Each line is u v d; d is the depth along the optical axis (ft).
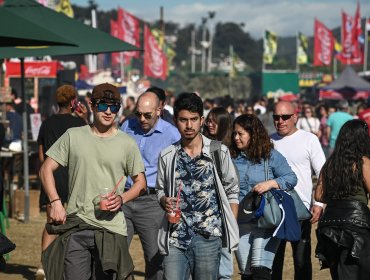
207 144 45.73
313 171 60.44
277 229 51.83
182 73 593.42
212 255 45.32
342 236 47.44
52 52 82.94
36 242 87.92
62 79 163.02
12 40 65.05
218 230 45.34
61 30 85.35
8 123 115.14
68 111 67.15
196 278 45.80
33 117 114.73
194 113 45.03
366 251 47.16
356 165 47.78
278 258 57.00
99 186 44.55
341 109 152.56
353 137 48.03
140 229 56.49
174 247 45.16
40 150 67.05
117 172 44.86
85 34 85.56
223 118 57.36
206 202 45.34
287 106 58.70
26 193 100.73
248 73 565.53
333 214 48.08
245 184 53.36
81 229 44.39
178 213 44.55
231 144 54.24
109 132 45.09
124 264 44.50
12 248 51.62
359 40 428.56
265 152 53.36
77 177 44.62
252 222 52.90
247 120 53.52
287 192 53.42
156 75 296.10
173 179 45.39
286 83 434.71
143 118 56.85
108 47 83.71
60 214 44.29
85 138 44.70
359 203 47.91
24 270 73.56
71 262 44.50
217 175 45.37
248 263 53.26
